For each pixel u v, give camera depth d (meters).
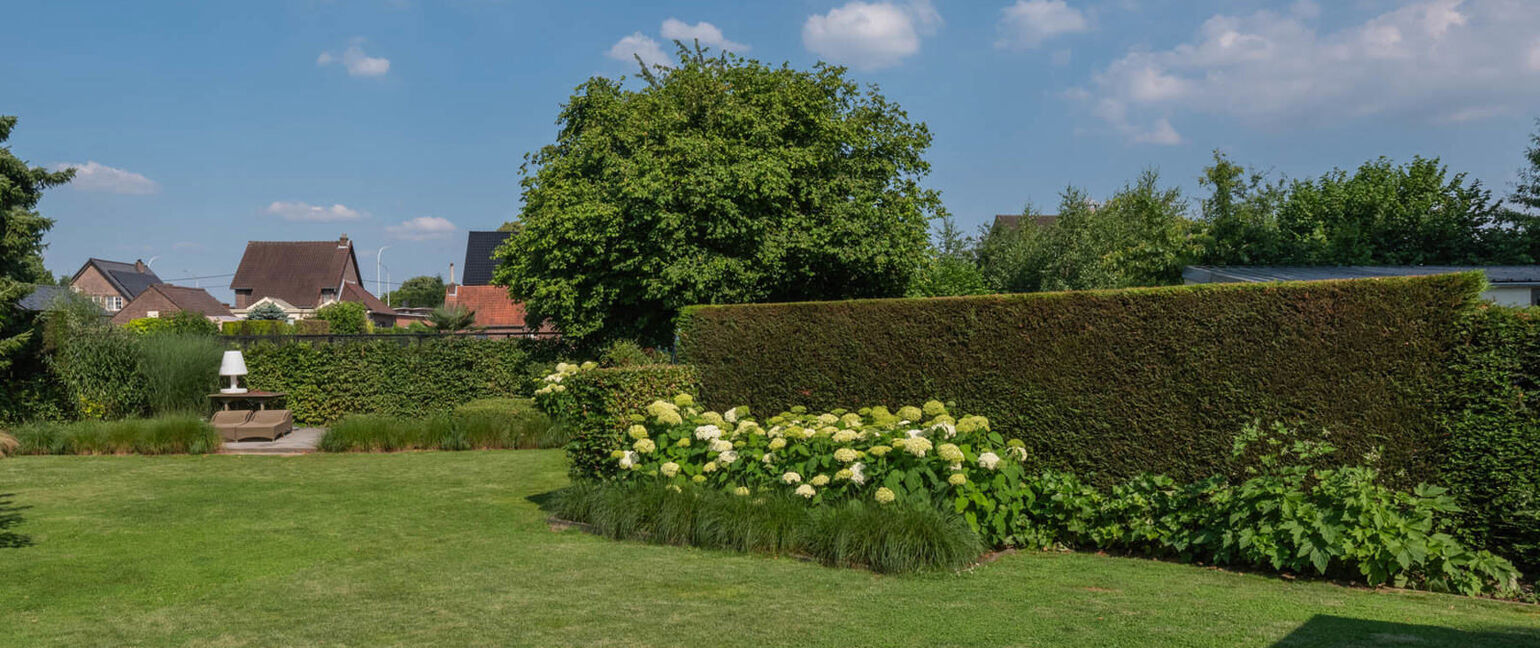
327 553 6.97
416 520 8.48
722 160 17.45
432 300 101.50
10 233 18.70
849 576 5.95
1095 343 7.21
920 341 8.12
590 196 18.08
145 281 67.00
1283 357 6.39
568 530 7.92
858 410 8.43
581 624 4.78
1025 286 27.38
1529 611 4.90
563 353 18.58
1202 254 21.00
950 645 4.25
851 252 18.70
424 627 4.78
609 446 8.30
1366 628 4.39
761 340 9.12
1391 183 21.70
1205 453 6.66
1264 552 5.86
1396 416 5.97
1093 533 6.77
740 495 7.14
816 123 19.89
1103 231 26.64
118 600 5.52
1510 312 5.68
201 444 13.91
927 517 6.32
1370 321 6.09
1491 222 21.14
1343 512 5.70
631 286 18.30
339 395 18.00
